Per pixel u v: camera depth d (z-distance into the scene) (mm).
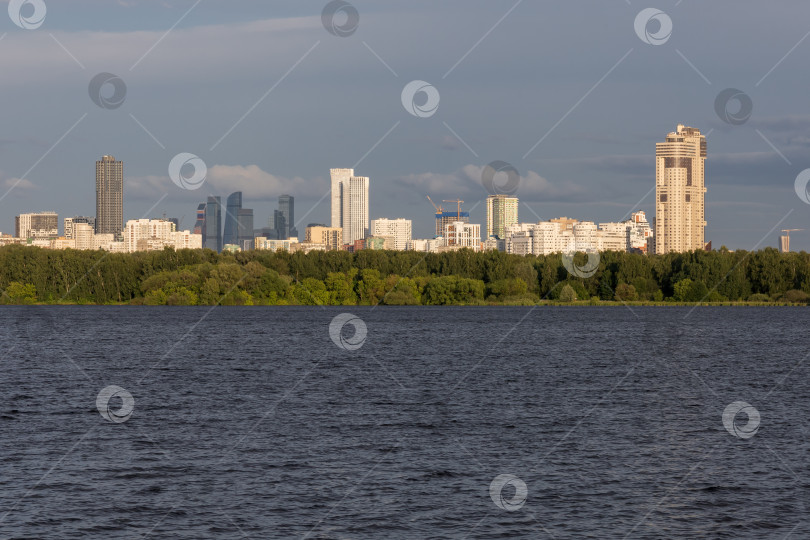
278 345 110875
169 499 31500
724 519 29703
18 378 70938
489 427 46344
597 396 59625
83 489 32781
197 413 51000
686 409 53500
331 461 37562
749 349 106125
